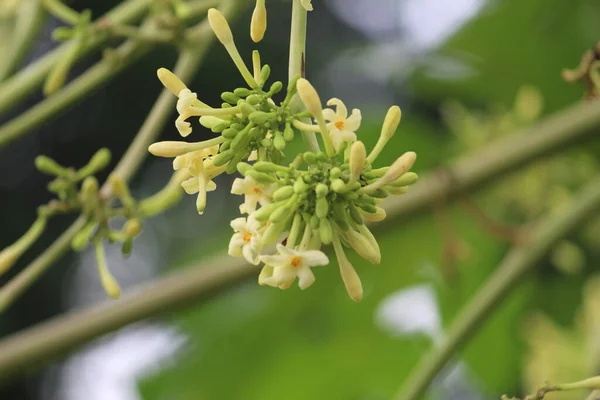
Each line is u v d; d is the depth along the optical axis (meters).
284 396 1.37
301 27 0.62
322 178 0.60
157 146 0.60
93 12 2.19
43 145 2.44
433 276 1.36
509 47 1.33
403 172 0.60
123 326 0.88
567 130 1.03
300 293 1.34
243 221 0.60
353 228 0.61
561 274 1.32
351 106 2.09
